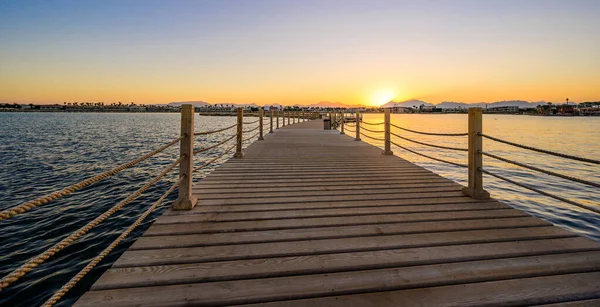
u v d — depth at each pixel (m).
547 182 9.70
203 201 3.22
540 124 51.50
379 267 1.89
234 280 1.74
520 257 2.02
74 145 19.75
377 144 22.38
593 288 1.69
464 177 10.37
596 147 18.55
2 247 4.75
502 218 2.74
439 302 1.57
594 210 2.00
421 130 35.66
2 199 7.61
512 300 1.59
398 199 3.34
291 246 2.16
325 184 4.02
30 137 25.20
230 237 2.30
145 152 16.75
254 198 3.35
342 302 1.56
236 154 6.23
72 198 7.50
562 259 1.99
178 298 1.56
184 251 2.06
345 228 2.50
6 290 3.53
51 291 3.53
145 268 1.83
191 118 2.99
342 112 13.00
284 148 7.93
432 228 2.50
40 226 5.61
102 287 1.62
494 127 42.00
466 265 1.92
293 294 1.61
